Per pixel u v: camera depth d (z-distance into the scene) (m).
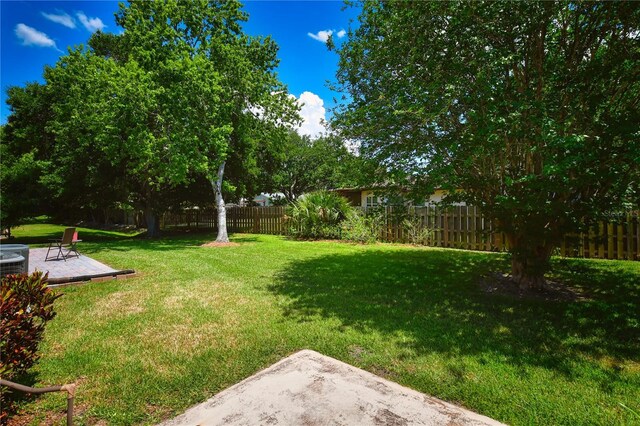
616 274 6.43
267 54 15.86
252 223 18.73
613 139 3.88
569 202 4.94
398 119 4.81
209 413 2.45
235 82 14.21
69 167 15.05
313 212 14.09
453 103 4.79
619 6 4.19
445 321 4.27
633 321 4.09
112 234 21.31
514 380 2.86
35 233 21.12
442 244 11.38
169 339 3.78
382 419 2.35
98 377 2.98
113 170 15.27
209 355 3.40
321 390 2.72
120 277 6.86
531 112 4.21
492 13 4.41
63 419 2.42
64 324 4.23
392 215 6.50
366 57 5.81
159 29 13.20
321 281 6.45
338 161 6.64
